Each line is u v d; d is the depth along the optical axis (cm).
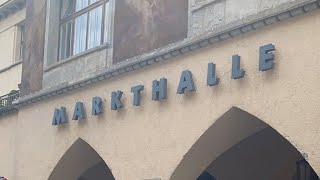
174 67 950
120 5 1120
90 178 1529
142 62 1005
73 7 1335
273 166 1132
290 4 758
